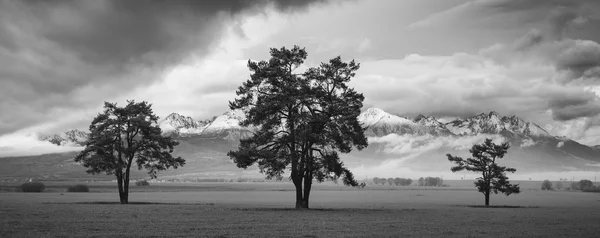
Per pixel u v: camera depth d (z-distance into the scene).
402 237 37.88
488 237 38.66
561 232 43.06
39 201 98.38
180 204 89.38
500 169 100.56
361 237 37.53
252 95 67.56
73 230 39.62
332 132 64.12
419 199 158.62
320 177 66.12
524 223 52.41
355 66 67.62
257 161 65.31
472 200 155.25
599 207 103.12
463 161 103.12
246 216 55.84
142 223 46.09
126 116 86.25
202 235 37.34
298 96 62.12
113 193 176.62
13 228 40.41
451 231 42.66
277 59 65.88
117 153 88.44
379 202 129.12
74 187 198.38
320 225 46.06
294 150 64.44
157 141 86.19
